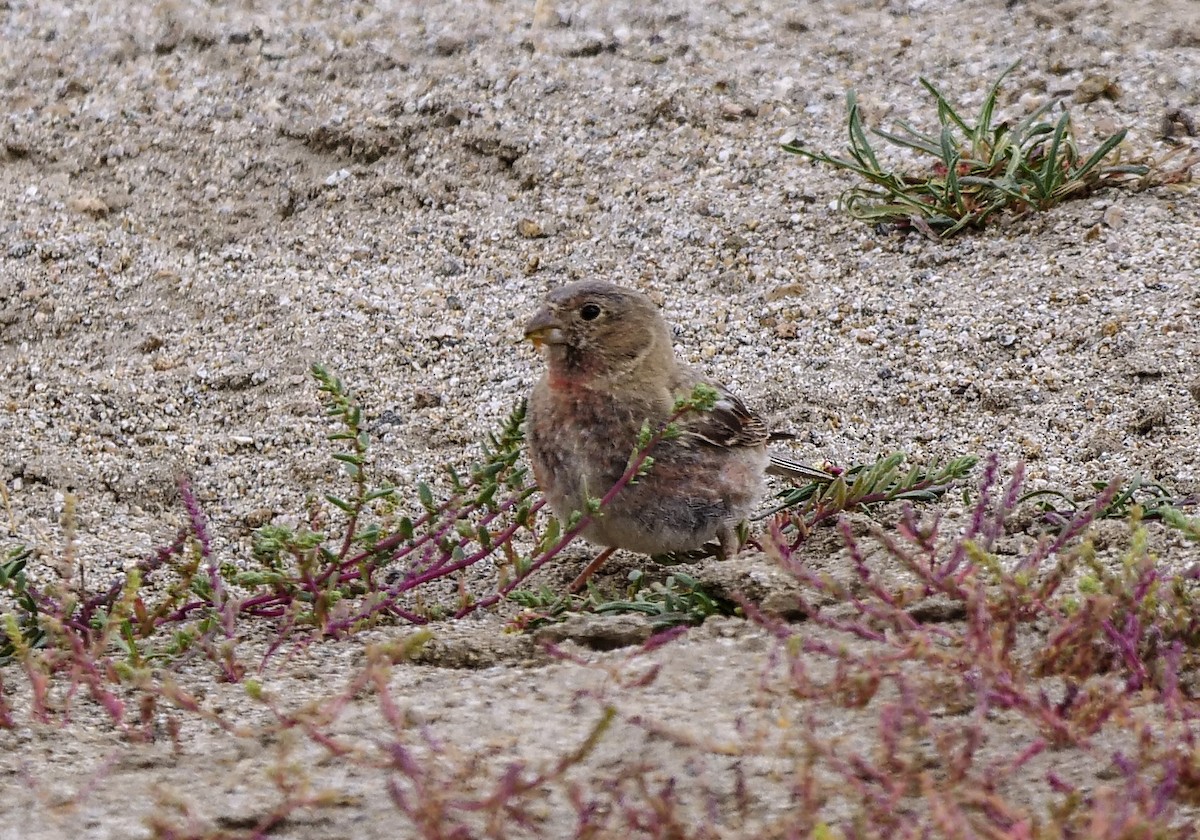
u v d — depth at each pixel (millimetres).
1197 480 9758
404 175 14234
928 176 13320
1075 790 5234
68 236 13500
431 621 8477
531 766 5926
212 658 7312
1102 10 15641
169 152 14523
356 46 15914
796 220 13219
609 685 6773
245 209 13914
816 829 4570
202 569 9562
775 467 9961
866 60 15352
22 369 12078
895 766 5375
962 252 12570
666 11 16375
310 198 14047
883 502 9672
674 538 9172
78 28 16500
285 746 5676
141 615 7777
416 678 7152
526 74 15320
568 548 10055
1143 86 14297
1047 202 12852
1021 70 14836
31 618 8273
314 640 7918
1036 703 5684
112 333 12492
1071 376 11047
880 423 10953
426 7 16797
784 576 7977
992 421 10773
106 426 11422
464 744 6211
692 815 5543
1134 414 10539
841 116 14531
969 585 6266
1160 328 11297
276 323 12508
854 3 16453
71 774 6086
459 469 10883
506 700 6719
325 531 10273
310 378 11883
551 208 13711
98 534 10289
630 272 12867
